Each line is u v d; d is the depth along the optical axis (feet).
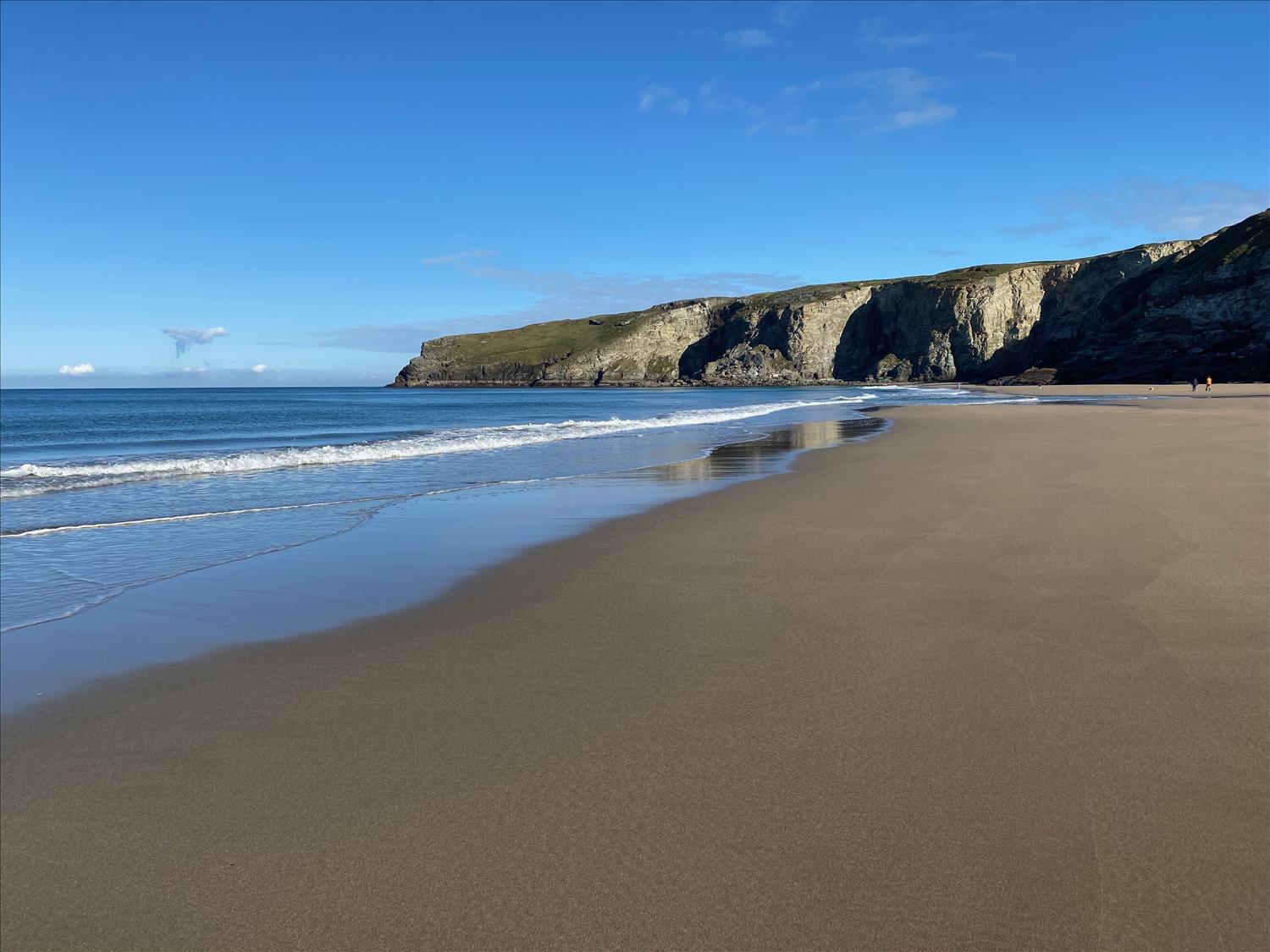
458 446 74.02
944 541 28.04
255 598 22.50
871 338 551.18
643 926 8.52
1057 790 11.07
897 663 16.16
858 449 66.33
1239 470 44.55
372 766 12.29
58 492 45.93
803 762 12.05
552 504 39.86
